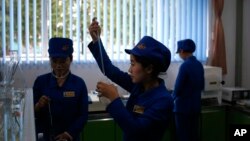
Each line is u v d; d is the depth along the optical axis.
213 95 3.78
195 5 3.97
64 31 3.41
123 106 1.27
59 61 2.00
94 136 3.13
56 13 3.37
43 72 3.40
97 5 3.51
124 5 3.62
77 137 2.03
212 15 4.06
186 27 3.95
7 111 1.60
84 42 3.51
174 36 3.89
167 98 1.32
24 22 3.27
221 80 3.81
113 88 1.30
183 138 3.46
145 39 1.34
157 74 1.37
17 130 1.31
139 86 1.45
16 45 3.26
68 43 2.03
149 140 1.29
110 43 3.61
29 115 1.57
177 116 3.45
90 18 3.50
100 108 3.12
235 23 4.27
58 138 1.95
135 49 1.33
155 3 3.77
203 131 3.69
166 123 1.33
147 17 3.75
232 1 4.22
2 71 2.20
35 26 3.31
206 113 3.68
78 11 3.43
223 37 4.08
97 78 3.64
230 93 3.84
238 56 4.28
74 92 2.02
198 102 3.47
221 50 4.09
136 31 3.70
